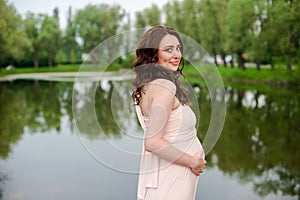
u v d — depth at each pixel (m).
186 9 15.02
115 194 3.69
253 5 13.95
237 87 12.73
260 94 11.09
